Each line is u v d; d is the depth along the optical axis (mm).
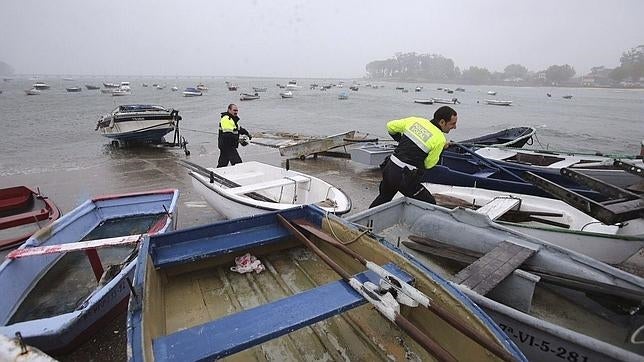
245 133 8133
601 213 3285
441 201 5652
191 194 7320
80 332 2895
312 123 21062
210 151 12297
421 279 2334
